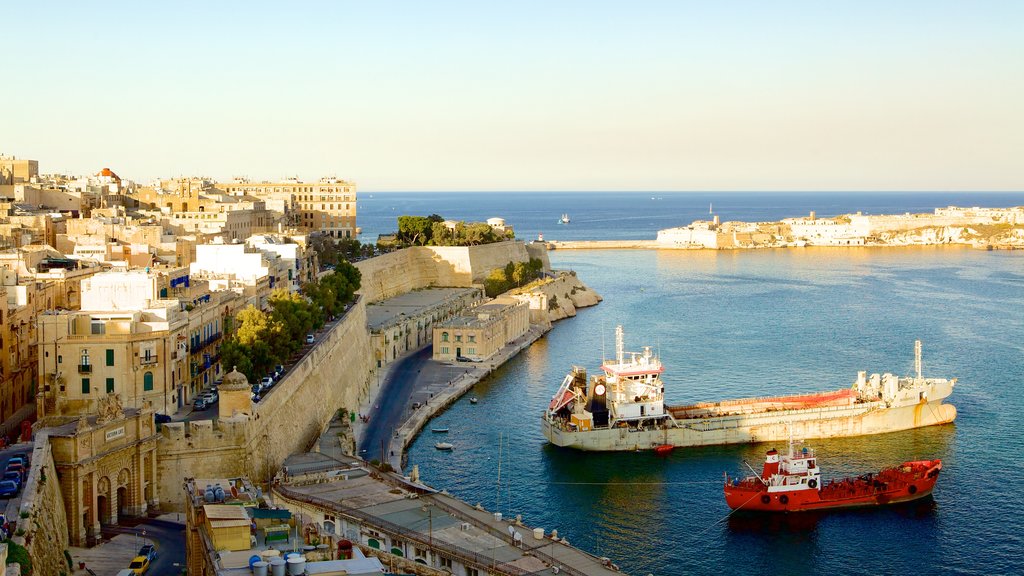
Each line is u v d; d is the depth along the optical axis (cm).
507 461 19375
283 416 16862
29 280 18250
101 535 12719
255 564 8331
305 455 16912
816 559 14975
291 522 10100
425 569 12425
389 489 15025
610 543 15438
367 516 13612
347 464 16312
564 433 19950
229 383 14675
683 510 16925
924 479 17225
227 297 19600
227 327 19275
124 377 15150
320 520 13788
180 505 13962
